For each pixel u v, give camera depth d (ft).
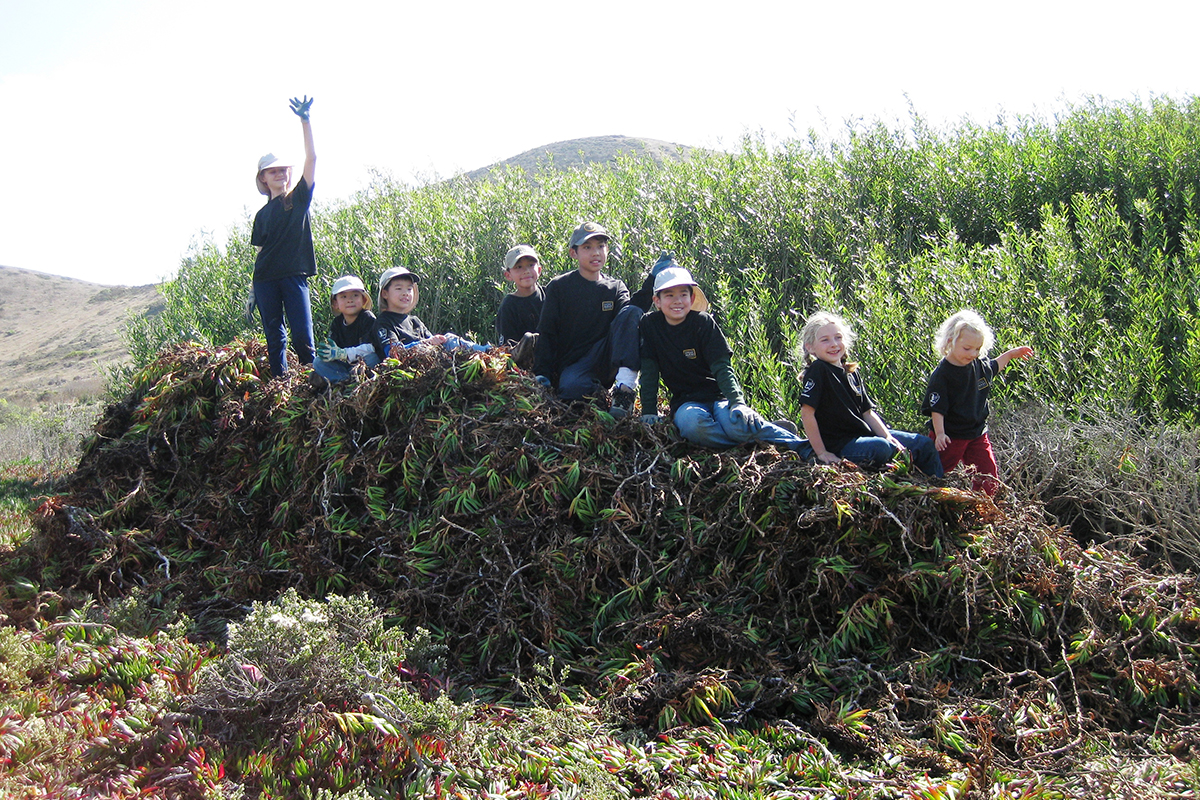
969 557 11.22
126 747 8.80
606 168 35.73
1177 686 10.15
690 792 8.46
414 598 12.48
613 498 12.87
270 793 8.18
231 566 14.28
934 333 19.34
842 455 13.47
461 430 14.34
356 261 29.50
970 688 10.29
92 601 12.82
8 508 20.88
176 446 17.12
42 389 91.35
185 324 32.73
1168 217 27.37
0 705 9.47
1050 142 31.40
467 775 8.61
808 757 9.04
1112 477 15.26
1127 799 8.08
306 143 18.74
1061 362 18.56
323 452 14.90
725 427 13.85
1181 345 20.43
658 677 10.57
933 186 29.09
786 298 24.98
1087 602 11.19
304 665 9.39
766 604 11.75
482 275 28.50
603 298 16.78
